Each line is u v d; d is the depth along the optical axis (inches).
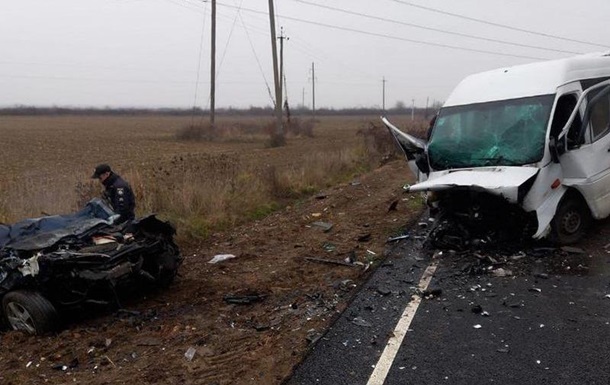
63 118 4601.4
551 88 275.7
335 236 335.0
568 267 241.8
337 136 1612.9
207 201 404.5
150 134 1991.9
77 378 167.6
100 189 390.3
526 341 172.6
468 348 170.1
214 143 1422.2
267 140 1365.7
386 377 154.6
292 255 296.8
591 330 177.6
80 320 221.6
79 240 225.5
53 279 204.7
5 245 222.2
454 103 314.8
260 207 438.3
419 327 188.2
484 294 216.7
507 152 269.7
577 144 268.8
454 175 278.2
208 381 159.2
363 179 583.8
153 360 176.2
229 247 325.4
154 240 240.5
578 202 277.9
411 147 315.9
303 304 217.9
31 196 388.5
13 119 4232.3
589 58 306.3
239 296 232.1
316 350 174.4
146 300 238.1
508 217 271.7
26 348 193.6
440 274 244.8
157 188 417.4
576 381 146.7
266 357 171.6
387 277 246.1
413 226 342.3
